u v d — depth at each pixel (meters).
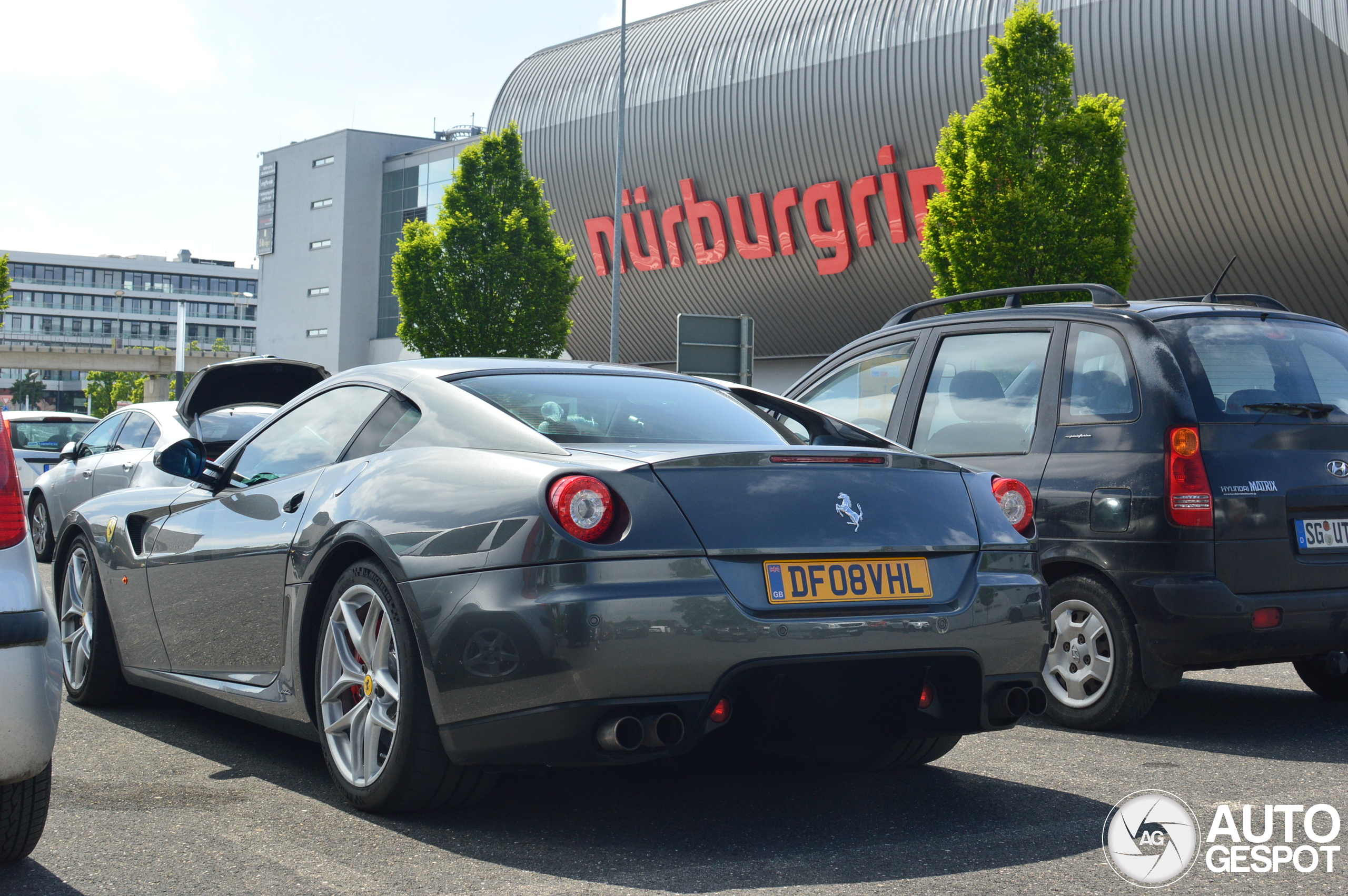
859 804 3.47
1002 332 5.37
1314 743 4.46
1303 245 21.42
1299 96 20.11
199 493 4.30
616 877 2.77
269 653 3.69
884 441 3.83
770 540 2.99
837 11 27.23
